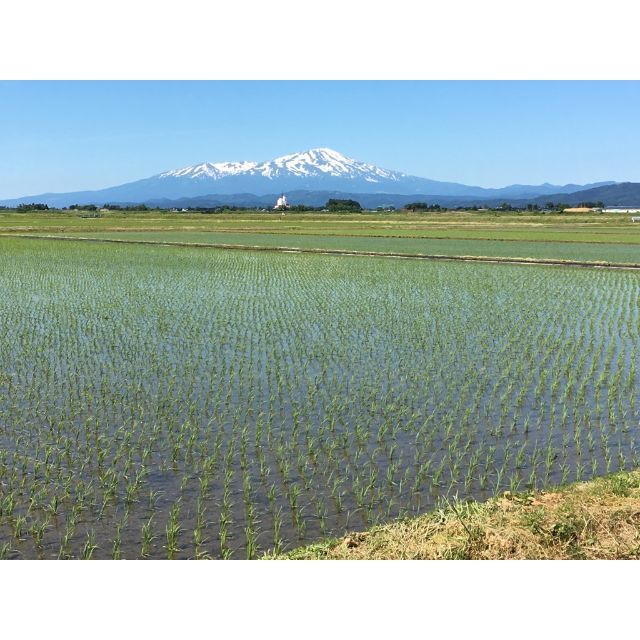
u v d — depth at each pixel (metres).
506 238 65.69
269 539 8.48
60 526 8.82
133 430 12.46
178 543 8.37
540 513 8.11
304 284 33.22
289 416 13.32
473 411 13.73
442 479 10.36
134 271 38.69
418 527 8.05
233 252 52.28
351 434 12.31
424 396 14.70
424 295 29.38
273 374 16.47
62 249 53.78
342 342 19.89
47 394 14.72
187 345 19.52
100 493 9.83
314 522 8.92
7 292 29.98
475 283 33.44
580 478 10.41
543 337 20.72
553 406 13.95
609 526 7.82
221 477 10.39
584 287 32.22
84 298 28.41
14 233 74.88
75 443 11.83
